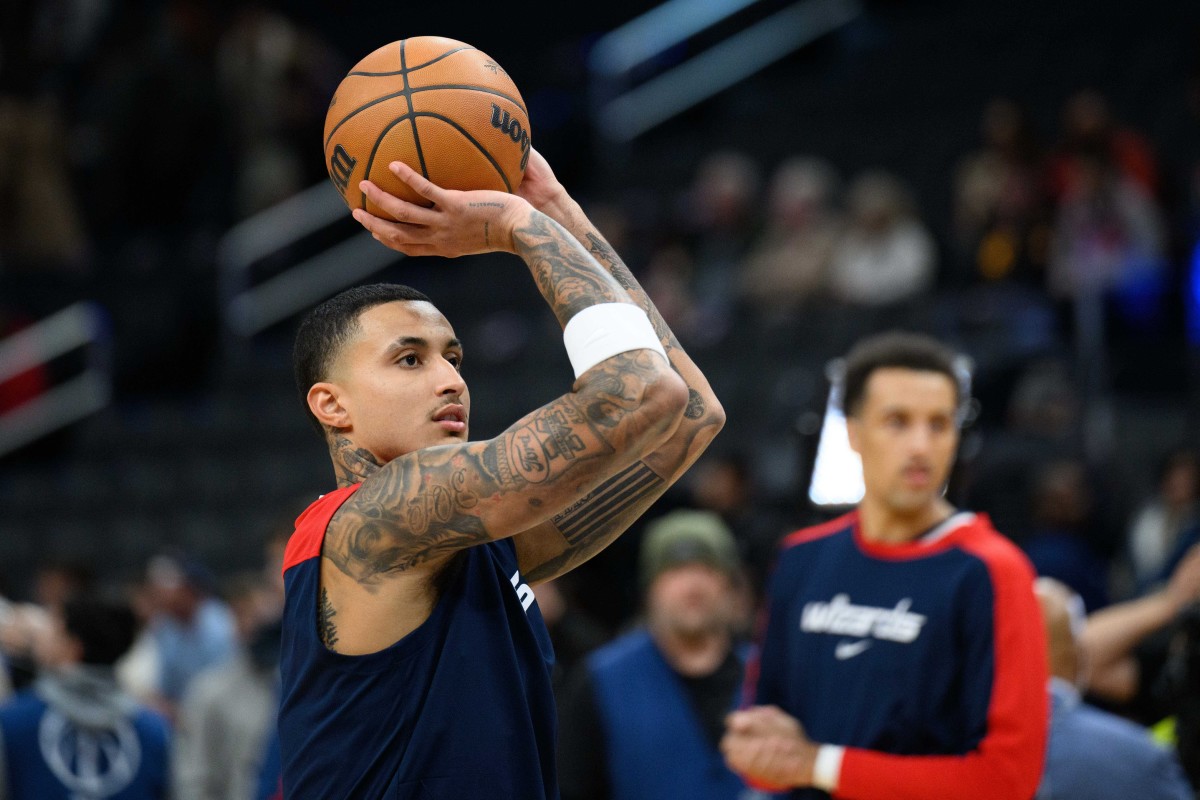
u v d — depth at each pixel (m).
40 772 12.18
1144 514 18.72
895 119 32.31
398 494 5.61
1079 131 24.30
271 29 32.09
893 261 25.16
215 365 29.75
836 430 10.35
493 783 5.71
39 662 14.52
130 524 26.05
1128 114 29.22
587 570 15.25
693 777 10.84
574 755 11.06
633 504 6.51
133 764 12.56
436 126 5.92
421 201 5.95
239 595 16.75
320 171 33.41
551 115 34.81
